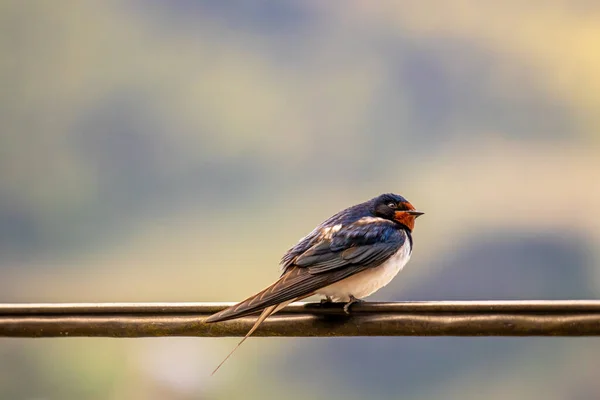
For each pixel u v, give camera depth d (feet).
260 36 188.65
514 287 111.04
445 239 116.26
